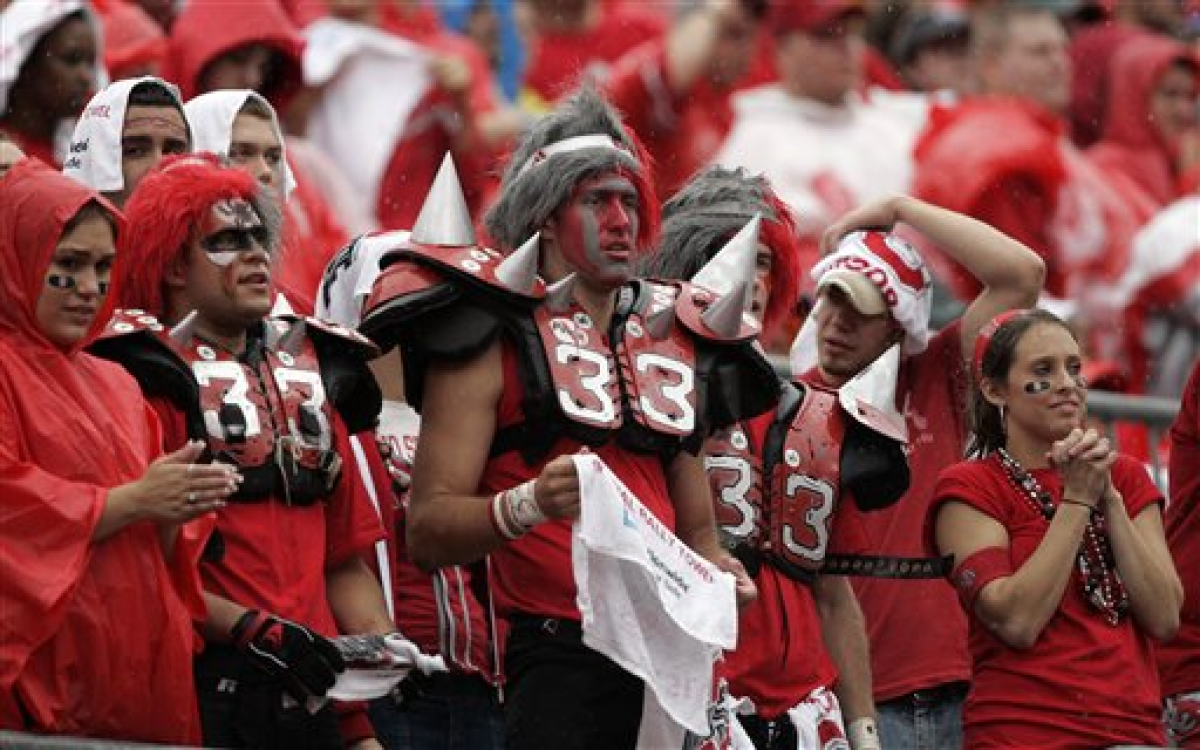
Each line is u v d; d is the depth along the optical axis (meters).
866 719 25.92
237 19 33.22
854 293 27.50
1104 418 33.12
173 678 21.73
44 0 30.55
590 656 22.61
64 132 30.75
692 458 23.53
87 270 21.91
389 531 25.27
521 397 22.66
